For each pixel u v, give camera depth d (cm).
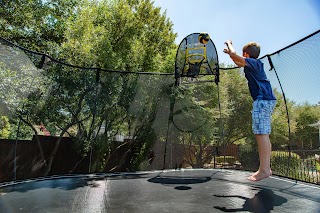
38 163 370
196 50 409
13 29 711
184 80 465
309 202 214
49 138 396
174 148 490
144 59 801
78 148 436
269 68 374
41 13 747
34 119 361
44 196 225
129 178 353
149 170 455
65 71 401
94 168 449
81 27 612
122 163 488
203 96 525
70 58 566
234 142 602
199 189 269
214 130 514
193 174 394
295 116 369
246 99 612
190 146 497
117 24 771
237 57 245
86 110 437
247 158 431
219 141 509
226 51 251
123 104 474
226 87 619
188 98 509
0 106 295
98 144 455
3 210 177
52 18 778
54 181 320
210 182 317
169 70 750
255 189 271
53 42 707
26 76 331
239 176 368
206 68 414
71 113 420
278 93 365
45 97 374
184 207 194
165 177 361
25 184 293
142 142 491
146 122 492
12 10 714
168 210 185
